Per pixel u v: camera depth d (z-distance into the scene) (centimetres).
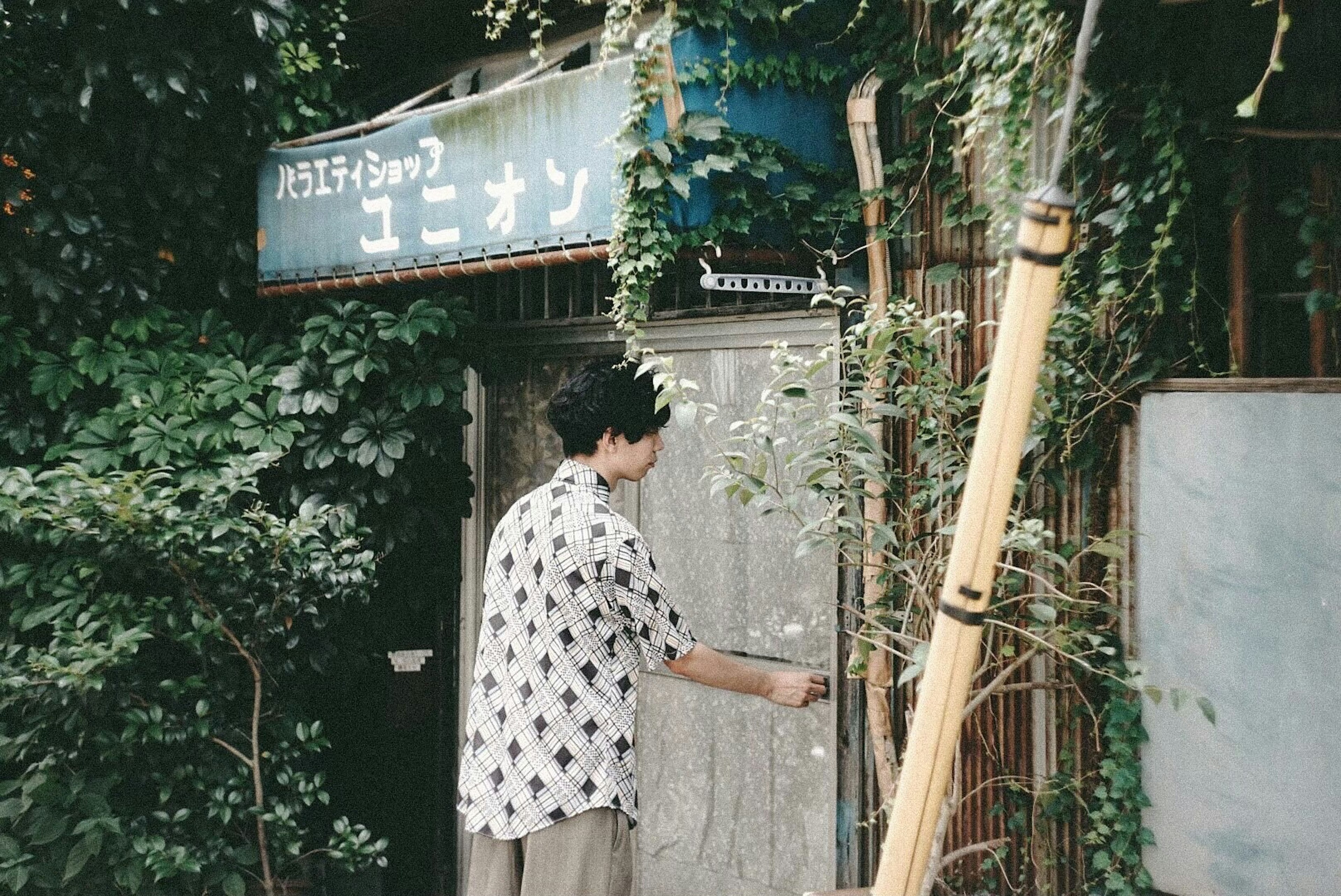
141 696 443
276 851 455
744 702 441
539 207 385
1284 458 291
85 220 499
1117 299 326
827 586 411
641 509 479
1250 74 309
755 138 367
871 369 333
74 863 405
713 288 371
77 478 417
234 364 486
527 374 525
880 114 389
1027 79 314
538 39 412
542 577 269
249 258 530
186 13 497
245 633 452
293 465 484
